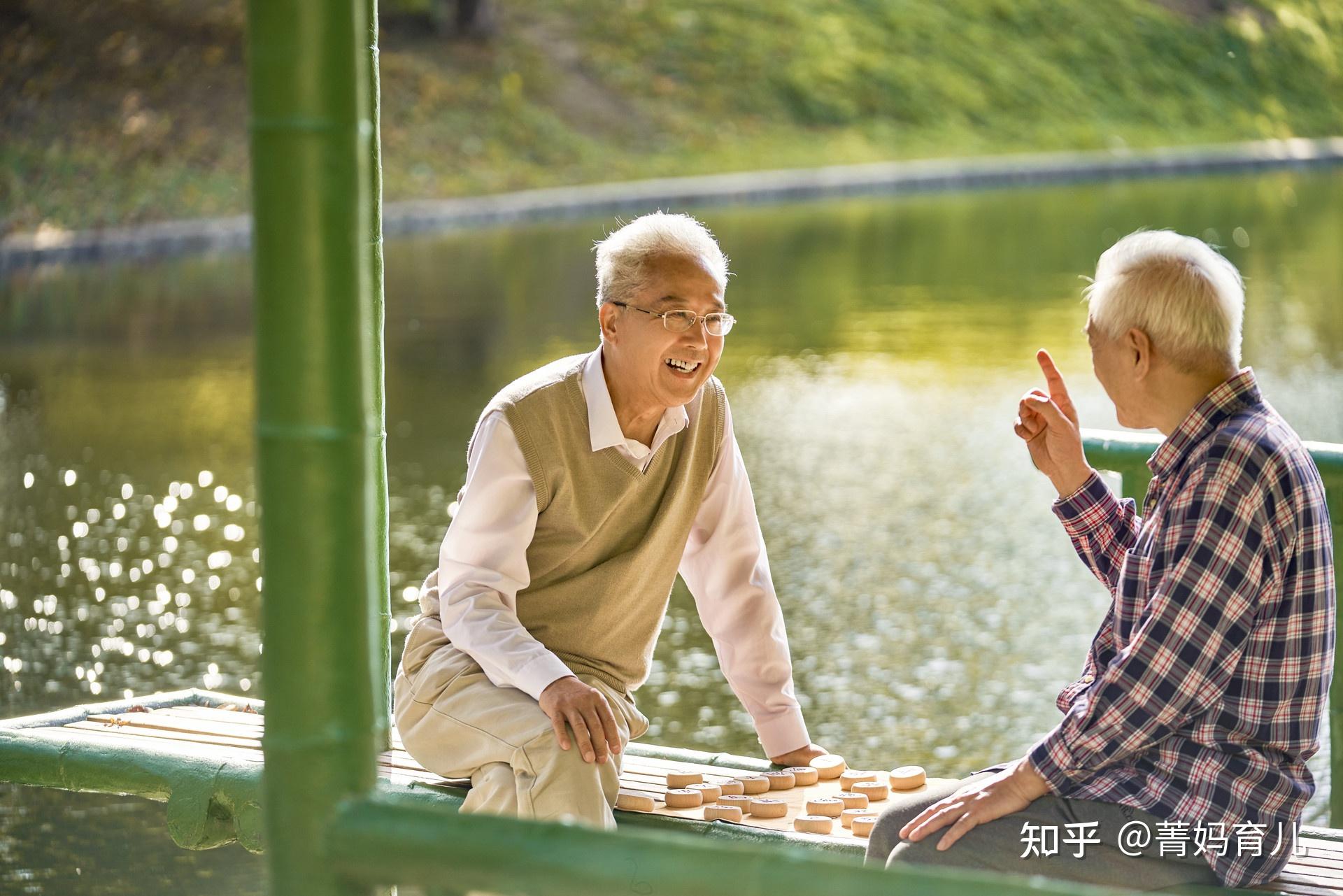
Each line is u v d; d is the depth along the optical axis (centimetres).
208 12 3578
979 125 4541
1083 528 458
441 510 1191
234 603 989
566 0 4475
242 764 500
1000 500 1232
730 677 537
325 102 279
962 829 395
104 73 3306
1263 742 388
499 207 3272
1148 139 4750
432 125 3659
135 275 2553
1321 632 385
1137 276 393
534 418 472
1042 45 5091
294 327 283
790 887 256
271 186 280
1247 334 1881
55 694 823
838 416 1538
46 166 2984
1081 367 1748
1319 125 5112
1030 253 2755
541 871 270
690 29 4484
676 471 491
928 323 2058
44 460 1374
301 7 276
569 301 2198
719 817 482
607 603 487
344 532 289
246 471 1327
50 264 2662
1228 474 379
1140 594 401
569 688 451
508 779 456
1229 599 375
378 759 301
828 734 768
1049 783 392
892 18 4922
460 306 2169
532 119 3794
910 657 883
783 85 4359
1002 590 1007
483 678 474
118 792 512
